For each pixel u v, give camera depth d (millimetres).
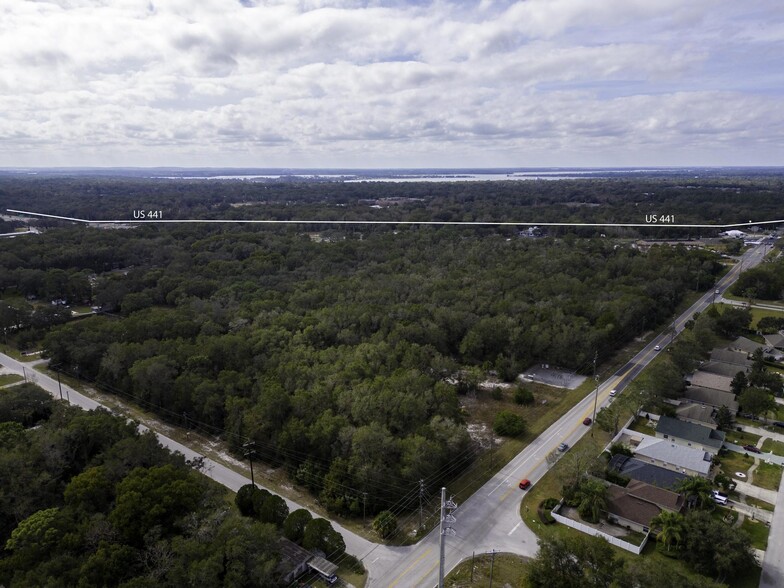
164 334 100875
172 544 47125
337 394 74438
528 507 60531
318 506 61938
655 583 42250
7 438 64250
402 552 53719
